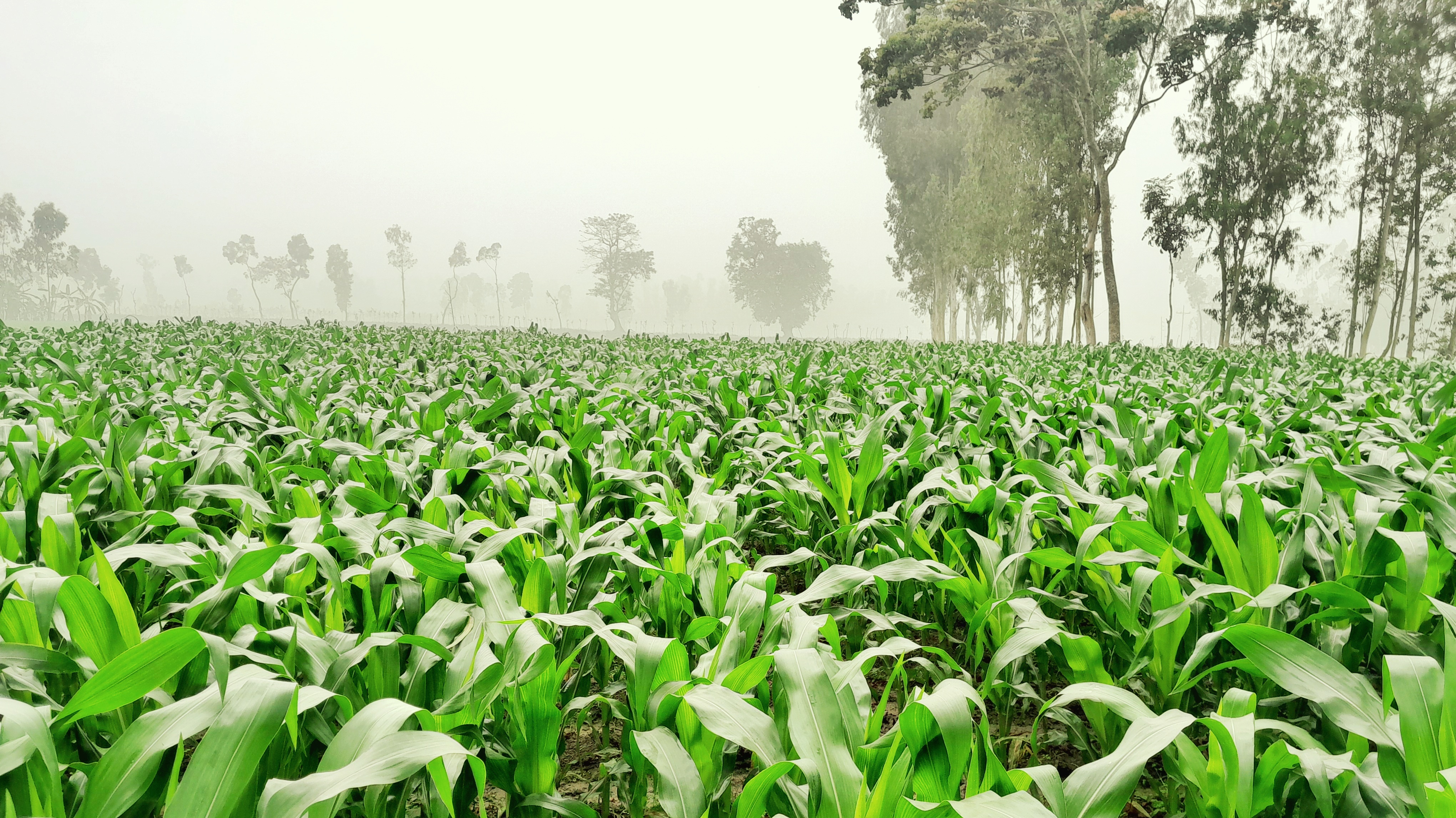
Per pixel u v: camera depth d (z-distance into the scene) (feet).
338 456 11.79
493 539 7.29
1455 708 4.45
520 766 5.24
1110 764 4.32
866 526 9.47
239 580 6.02
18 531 7.37
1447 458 10.84
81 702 4.23
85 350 35.63
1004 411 17.89
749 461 13.67
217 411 15.97
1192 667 5.98
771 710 6.68
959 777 4.26
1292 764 4.76
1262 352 69.77
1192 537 8.16
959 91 116.16
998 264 156.56
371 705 4.34
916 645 6.05
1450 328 152.66
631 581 7.62
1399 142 118.21
